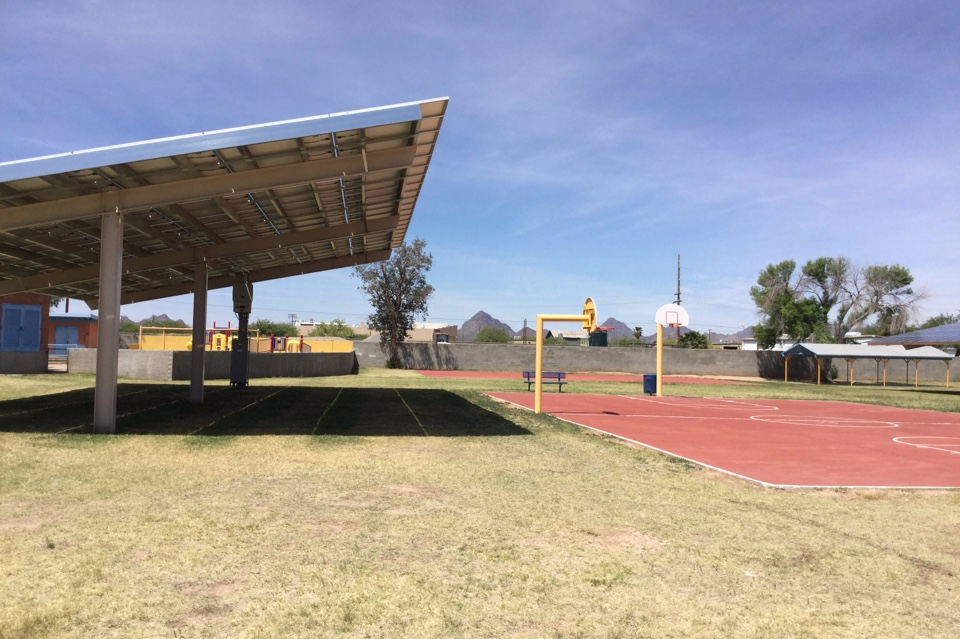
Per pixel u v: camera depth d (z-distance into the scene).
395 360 48.34
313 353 36.22
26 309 32.03
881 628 4.05
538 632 3.84
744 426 16.67
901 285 58.22
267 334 77.12
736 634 3.91
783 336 61.22
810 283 58.91
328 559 5.04
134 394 20.50
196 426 13.00
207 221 15.80
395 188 15.09
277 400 19.52
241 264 22.73
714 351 51.94
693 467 10.06
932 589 4.79
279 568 4.81
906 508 7.62
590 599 4.39
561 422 15.93
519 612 4.13
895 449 12.95
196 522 5.99
